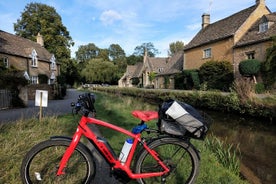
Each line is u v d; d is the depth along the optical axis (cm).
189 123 278
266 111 1030
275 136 866
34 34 4566
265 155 629
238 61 2459
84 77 6800
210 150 577
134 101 2150
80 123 299
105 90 4353
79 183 311
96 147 303
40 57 3466
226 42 2634
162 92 2161
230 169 479
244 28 2517
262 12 2570
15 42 3183
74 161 312
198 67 3178
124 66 9262
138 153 304
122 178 300
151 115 301
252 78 2158
